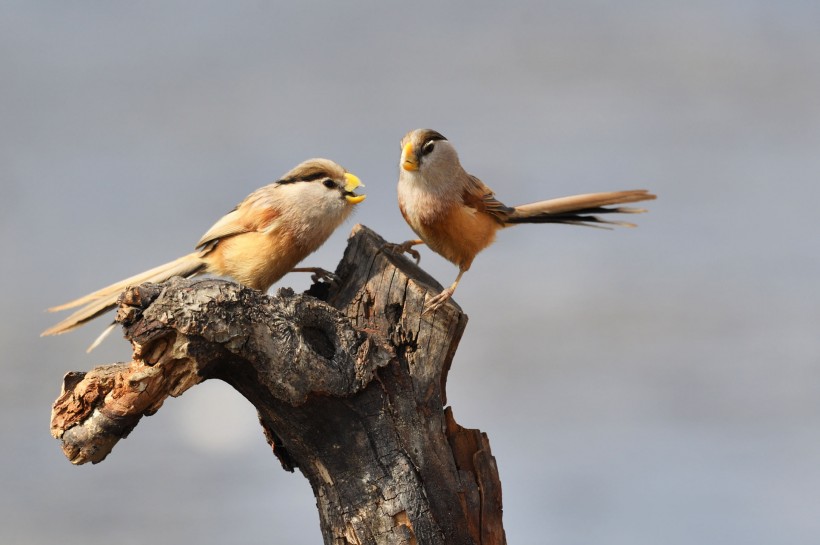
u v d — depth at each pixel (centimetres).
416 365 900
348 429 862
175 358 792
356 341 857
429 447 880
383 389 867
